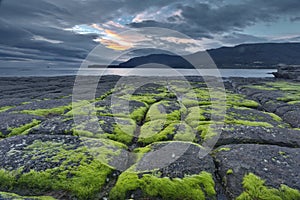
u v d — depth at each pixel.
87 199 10.17
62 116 21.19
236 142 15.71
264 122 20.48
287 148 14.09
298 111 24.45
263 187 10.23
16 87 48.88
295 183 10.48
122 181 10.75
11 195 9.30
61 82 59.75
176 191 10.19
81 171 11.35
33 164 11.82
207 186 10.58
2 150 13.44
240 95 37.81
